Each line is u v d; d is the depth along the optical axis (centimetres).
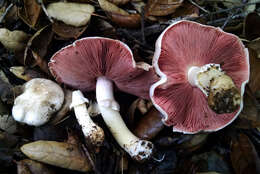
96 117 23
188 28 19
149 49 24
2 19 23
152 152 21
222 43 20
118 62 19
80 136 22
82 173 21
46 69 23
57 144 20
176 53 19
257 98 23
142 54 24
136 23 24
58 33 22
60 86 23
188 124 21
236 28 25
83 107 21
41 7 22
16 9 24
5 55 24
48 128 22
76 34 23
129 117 23
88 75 21
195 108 21
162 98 20
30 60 23
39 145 20
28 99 21
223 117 22
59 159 20
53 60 19
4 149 21
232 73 21
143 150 21
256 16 23
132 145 21
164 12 24
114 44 17
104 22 24
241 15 25
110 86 22
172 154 22
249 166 21
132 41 24
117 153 22
